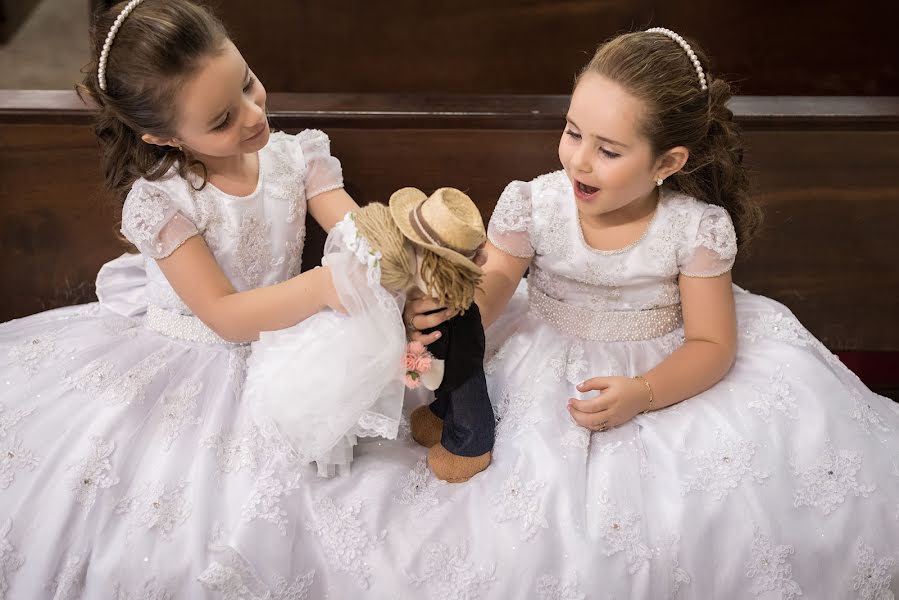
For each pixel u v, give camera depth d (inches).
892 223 81.6
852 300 84.7
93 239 80.0
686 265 65.8
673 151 60.9
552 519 57.8
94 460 58.6
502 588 56.4
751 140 78.5
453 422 60.9
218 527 57.4
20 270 80.7
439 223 51.0
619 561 56.7
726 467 60.1
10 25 181.0
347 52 133.6
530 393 65.4
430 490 61.2
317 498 59.3
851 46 132.0
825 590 59.4
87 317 72.1
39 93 76.2
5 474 58.5
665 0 131.3
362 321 54.3
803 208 81.0
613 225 66.0
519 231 66.9
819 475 60.9
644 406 63.2
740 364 68.0
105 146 65.0
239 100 58.7
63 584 55.9
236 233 64.6
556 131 78.5
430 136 78.5
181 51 55.8
